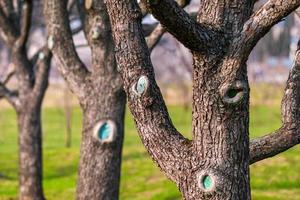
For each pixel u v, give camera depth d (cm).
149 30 968
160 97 569
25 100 1518
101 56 931
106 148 934
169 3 487
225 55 536
